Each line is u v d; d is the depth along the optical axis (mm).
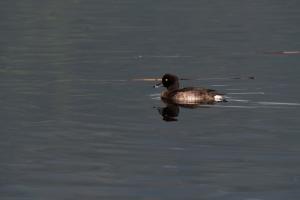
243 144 21453
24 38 51156
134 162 19812
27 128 23422
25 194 17375
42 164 19609
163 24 59875
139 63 38906
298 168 19188
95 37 51688
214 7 75062
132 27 57844
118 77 33875
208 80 32969
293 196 17156
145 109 26219
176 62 39312
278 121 24109
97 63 38781
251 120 24281
